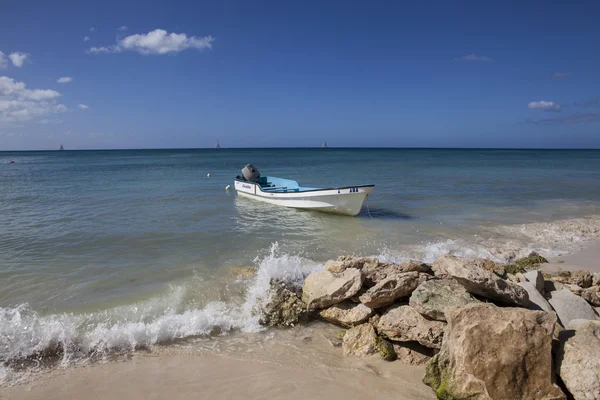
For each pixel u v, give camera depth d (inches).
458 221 552.1
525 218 577.3
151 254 386.6
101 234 462.9
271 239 451.2
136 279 314.5
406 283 231.5
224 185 994.7
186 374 190.1
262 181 811.4
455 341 167.9
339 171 1519.4
